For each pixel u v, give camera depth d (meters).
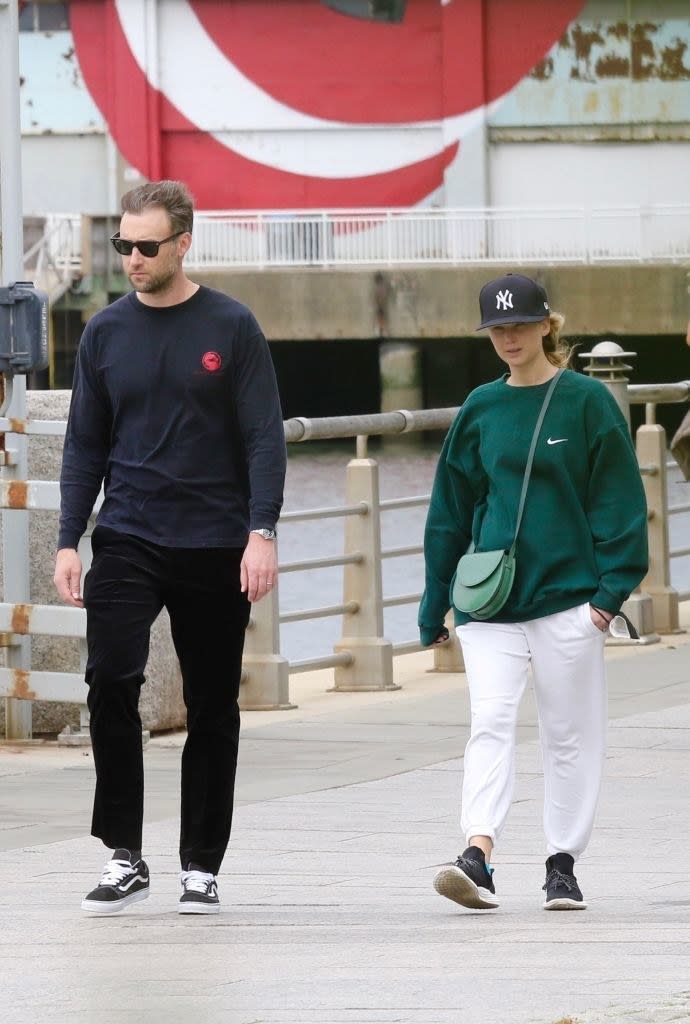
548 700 12.80
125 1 100.88
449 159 99.75
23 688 20.50
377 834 15.64
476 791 12.60
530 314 12.57
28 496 20.20
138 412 12.48
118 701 12.41
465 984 9.88
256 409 12.37
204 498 12.45
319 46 100.69
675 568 42.53
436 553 13.15
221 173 101.69
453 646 25.42
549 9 99.06
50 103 102.31
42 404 21.30
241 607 12.62
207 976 10.36
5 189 20.88
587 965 10.30
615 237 94.56
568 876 12.72
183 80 101.62
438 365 98.81
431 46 100.00
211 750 12.69
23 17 102.12
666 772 18.03
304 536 49.62
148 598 12.42
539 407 12.70
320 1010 9.41
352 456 79.88
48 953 11.16
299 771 18.58
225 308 12.46
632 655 25.81
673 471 28.17
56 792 17.81
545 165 100.00
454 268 92.19
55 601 20.98
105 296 94.50
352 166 101.00
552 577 12.66
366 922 12.16
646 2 98.62
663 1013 8.74
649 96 99.12
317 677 25.86
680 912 12.37
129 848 12.58
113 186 102.19
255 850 15.05
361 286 92.56
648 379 96.75
